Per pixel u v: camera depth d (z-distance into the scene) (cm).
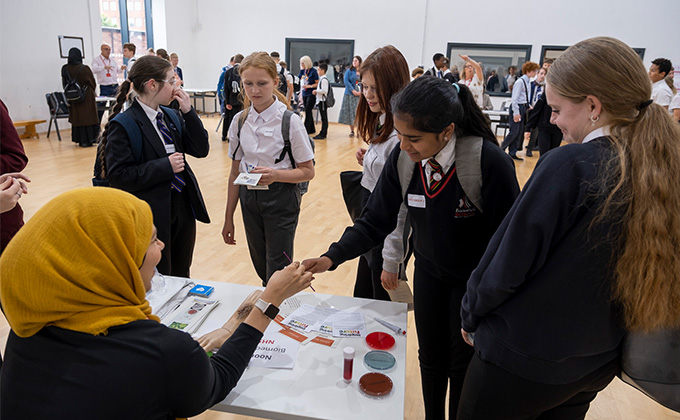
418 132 118
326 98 875
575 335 90
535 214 86
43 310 75
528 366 94
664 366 91
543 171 88
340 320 142
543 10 950
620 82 84
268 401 107
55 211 76
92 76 688
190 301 148
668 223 78
